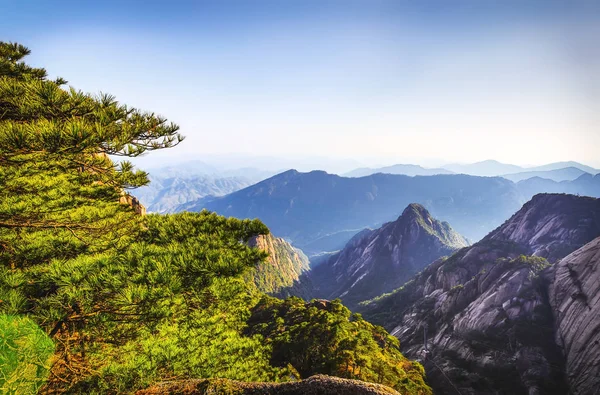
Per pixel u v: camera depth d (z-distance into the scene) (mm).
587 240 186125
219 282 11523
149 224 16453
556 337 115312
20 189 16234
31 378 8133
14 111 10031
